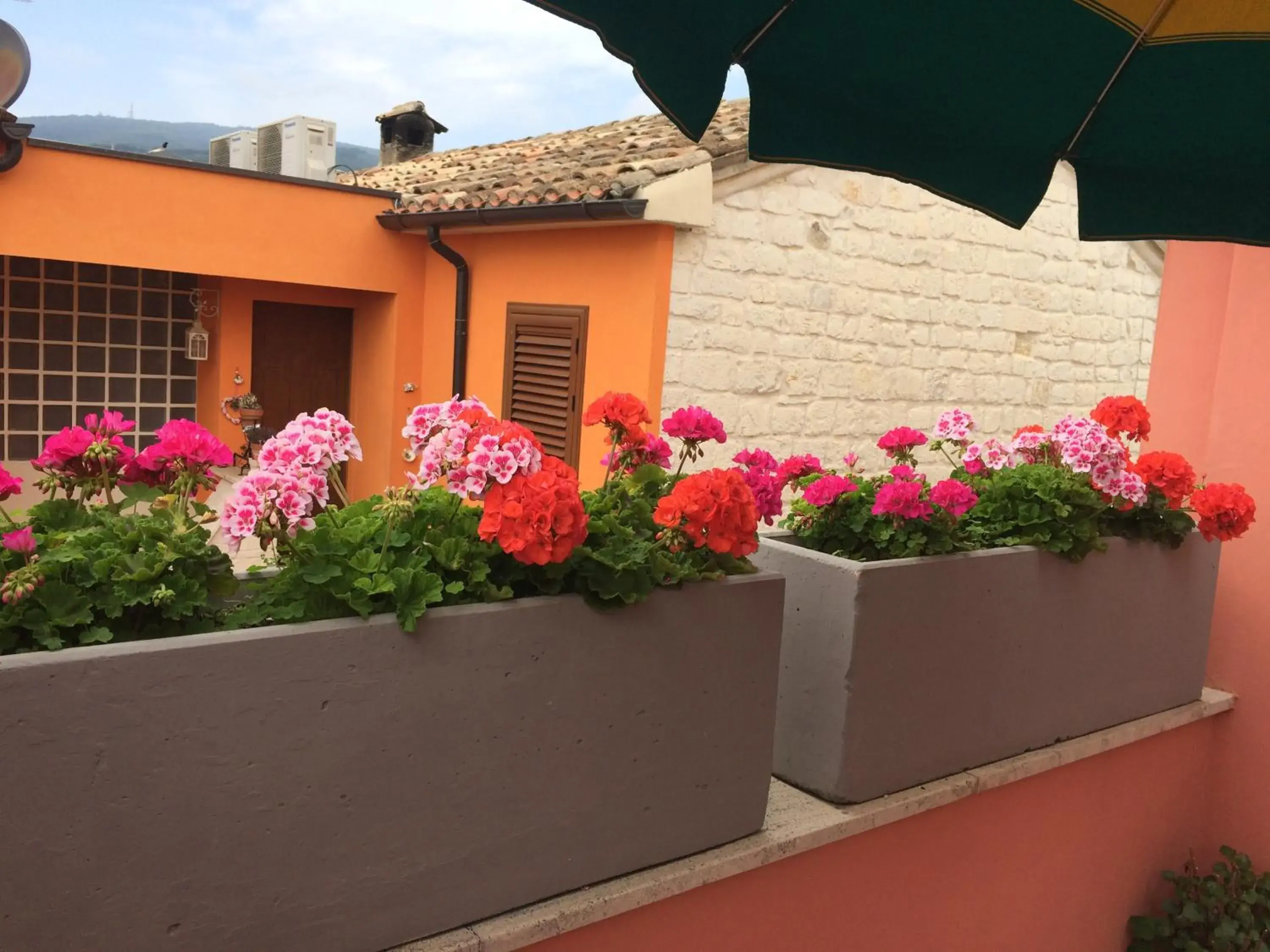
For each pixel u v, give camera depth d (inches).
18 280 297.0
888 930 95.0
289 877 57.1
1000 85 73.5
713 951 79.8
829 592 88.7
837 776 88.7
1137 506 116.0
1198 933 125.3
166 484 65.9
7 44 248.5
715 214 219.1
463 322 289.0
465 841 64.1
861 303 243.9
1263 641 133.0
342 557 62.1
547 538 62.5
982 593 97.7
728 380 226.2
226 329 320.5
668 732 73.9
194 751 52.9
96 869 50.8
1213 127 76.8
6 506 293.7
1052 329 281.0
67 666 48.8
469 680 62.6
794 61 69.4
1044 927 114.4
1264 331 134.0
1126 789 122.1
